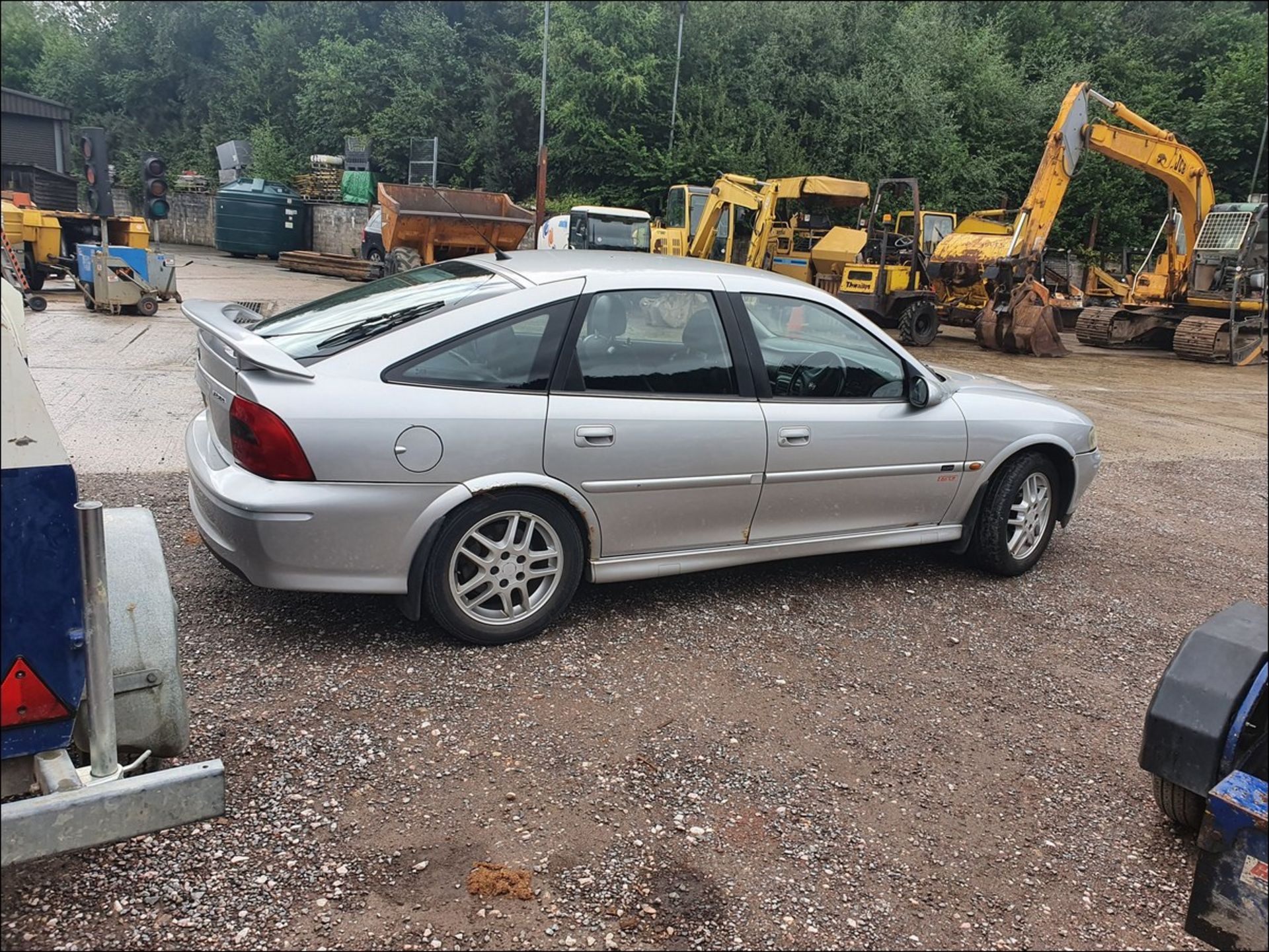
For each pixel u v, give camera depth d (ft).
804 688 12.38
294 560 11.32
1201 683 8.83
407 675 11.74
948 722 11.85
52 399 25.48
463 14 126.21
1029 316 59.52
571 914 7.89
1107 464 29.45
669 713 11.39
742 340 13.96
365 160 114.52
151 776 6.95
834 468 14.67
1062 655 14.29
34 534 6.60
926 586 16.71
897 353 15.49
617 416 12.73
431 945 7.42
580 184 104.27
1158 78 113.39
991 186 100.58
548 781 9.77
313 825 8.75
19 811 6.37
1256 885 7.40
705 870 8.59
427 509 11.73
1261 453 33.53
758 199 62.03
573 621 13.83
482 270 13.55
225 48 147.54
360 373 11.57
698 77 102.17
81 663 6.94
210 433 13.14
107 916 7.43
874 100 97.30
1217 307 64.69
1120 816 10.16
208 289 64.75
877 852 9.11
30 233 51.11
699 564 14.06
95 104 154.40
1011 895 8.68
